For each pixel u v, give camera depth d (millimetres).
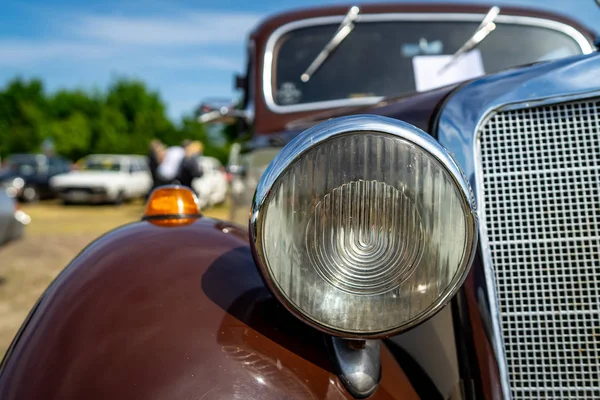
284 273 971
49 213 12984
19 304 4492
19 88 38125
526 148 1097
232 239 1329
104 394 949
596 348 1050
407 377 1209
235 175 3443
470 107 1156
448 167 944
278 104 2605
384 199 964
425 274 964
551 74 1117
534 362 1068
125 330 1029
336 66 2596
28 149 34438
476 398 1085
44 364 1012
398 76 2531
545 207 1079
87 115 38188
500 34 2570
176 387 947
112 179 14703
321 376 1032
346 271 976
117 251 1232
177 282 1128
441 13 2617
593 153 1063
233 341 1021
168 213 1435
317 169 966
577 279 1062
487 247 1085
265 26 2707
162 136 38062
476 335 1083
